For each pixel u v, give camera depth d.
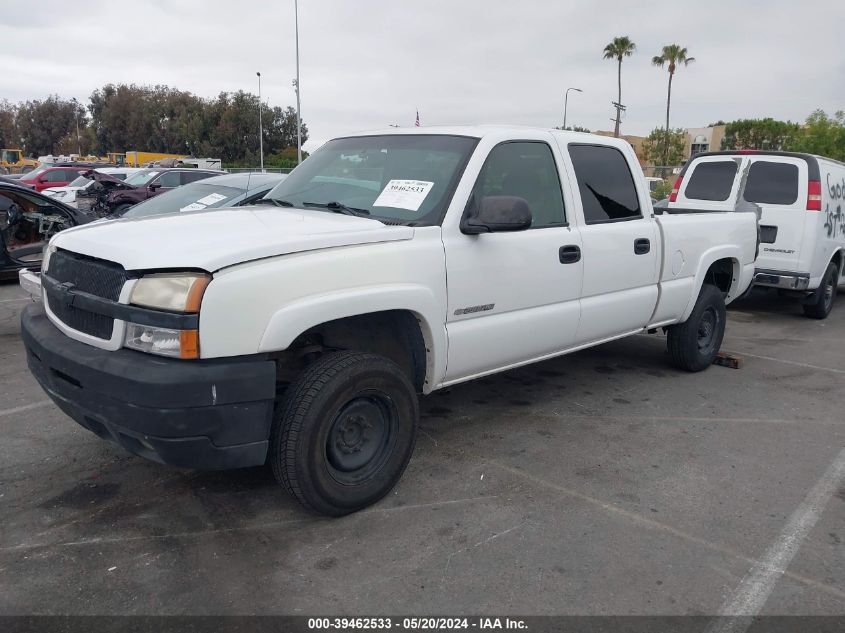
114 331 3.00
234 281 2.92
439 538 3.34
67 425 4.63
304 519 3.49
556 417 5.03
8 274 8.50
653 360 6.67
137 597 2.84
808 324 8.95
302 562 3.11
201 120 59.22
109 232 3.40
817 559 3.23
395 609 2.80
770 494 3.89
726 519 3.59
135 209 8.43
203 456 2.98
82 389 3.07
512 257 4.12
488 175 4.09
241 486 3.83
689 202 9.09
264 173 9.09
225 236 3.18
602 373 6.19
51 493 3.71
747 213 6.54
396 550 3.23
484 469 4.12
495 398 5.42
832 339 8.02
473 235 3.88
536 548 3.27
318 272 3.19
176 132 62.16
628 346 7.24
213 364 2.91
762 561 3.21
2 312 7.77
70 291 3.23
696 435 4.75
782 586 3.01
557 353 4.73
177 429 2.86
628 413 5.16
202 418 2.89
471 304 3.93
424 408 5.17
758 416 5.17
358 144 4.62
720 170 9.20
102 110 71.81
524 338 4.31
